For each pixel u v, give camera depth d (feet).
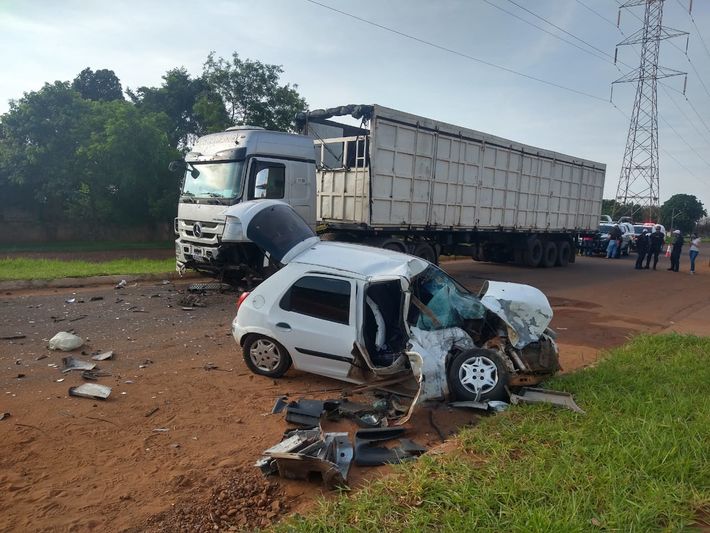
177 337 26.63
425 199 47.50
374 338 19.88
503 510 10.74
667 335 29.35
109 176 80.59
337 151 44.73
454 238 55.52
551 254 72.13
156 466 13.80
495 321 20.25
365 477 13.38
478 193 54.34
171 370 21.63
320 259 21.01
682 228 281.33
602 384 19.51
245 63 87.56
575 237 76.43
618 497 11.18
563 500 11.12
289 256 22.98
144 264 52.54
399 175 44.34
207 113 85.51
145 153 80.89
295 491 12.72
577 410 16.66
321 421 16.79
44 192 85.20
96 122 84.02
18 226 88.48
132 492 12.53
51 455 14.20
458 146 50.42
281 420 17.06
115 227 95.45
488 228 56.75
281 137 38.86
